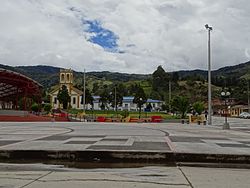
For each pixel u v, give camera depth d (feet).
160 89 566.77
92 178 27.73
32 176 28.43
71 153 39.65
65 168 33.73
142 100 412.77
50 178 27.50
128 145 46.88
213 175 29.94
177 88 564.30
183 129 102.63
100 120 206.90
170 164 37.29
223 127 112.57
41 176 28.43
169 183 25.86
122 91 534.37
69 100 387.55
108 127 108.58
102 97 451.53
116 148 42.55
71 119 224.33
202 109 277.44
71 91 438.81
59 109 348.38
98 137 61.98
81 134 70.69
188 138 63.16
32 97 299.38
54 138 59.11
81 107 437.99
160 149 41.96
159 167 34.88
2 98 299.79
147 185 25.03
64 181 26.27
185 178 28.12
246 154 38.40
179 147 45.19
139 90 447.01
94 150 39.75
